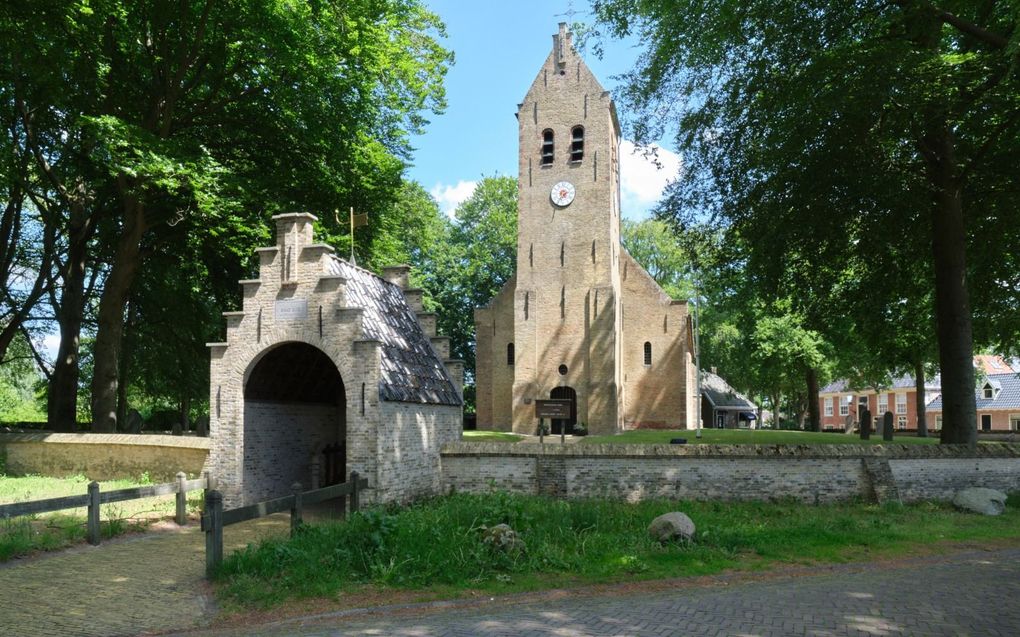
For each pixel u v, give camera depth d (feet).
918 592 26.81
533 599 26.84
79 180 78.54
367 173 80.02
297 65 66.59
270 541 33.91
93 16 60.64
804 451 50.29
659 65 58.70
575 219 126.11
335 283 47.55
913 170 56.70
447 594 27.48
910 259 68.13
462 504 43.42
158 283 89.86
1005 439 115.96
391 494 46.57
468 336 176.96
